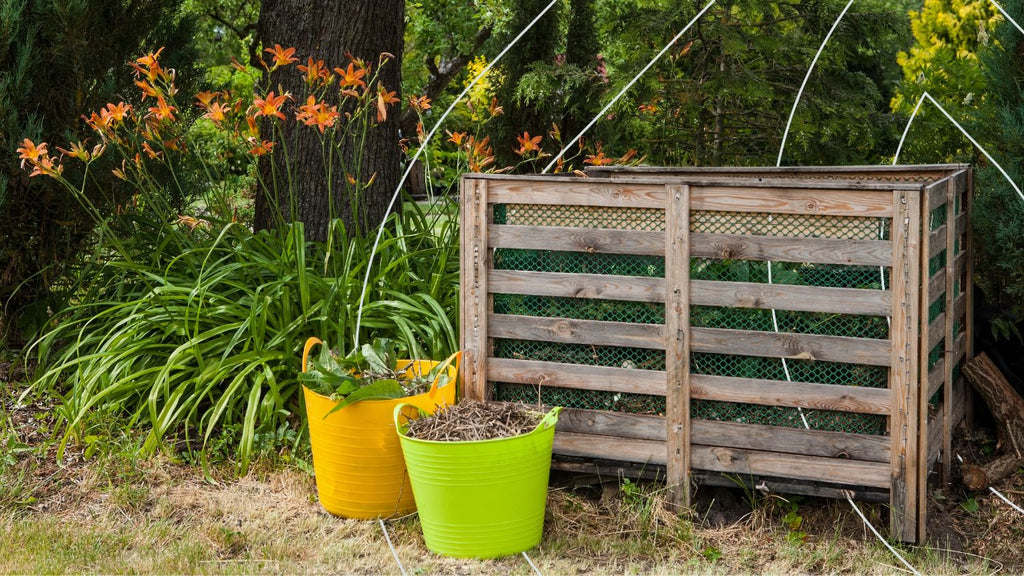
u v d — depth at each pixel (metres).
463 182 3.64
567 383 3.63
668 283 3.44
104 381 4.21
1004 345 4.34
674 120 6.58
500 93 7.14
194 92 5.47
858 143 6.75
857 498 3.37
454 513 3.22
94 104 4.91
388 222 5.23
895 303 3.20
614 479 3.71
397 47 5.41
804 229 3.32
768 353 3.38
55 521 3.47
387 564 3.23
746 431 3.44
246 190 9.16
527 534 3.31
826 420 3.42
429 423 3.34
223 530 3.40
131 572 3.11
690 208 3.39
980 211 4.20
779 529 3.48
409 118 8.82
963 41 9.48
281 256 4.54
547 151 7.10
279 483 3.83
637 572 3.18
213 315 4.41
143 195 5.11
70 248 5.08
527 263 3.68
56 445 4.03
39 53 4.73
